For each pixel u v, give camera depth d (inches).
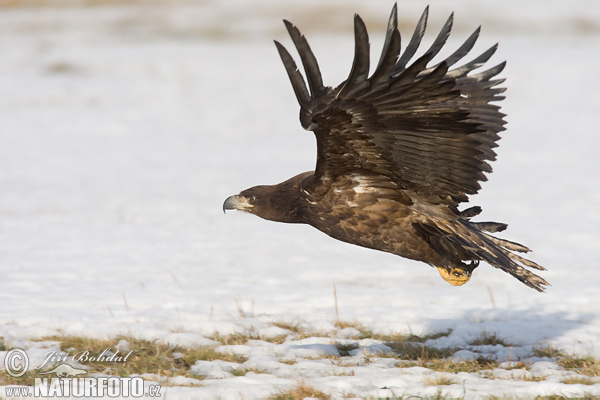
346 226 391.9
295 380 402.0
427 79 311.7
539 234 876.0
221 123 1701.5
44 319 512.4
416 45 392.2
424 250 393.1
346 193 378.9
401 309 574.2
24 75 2123.5
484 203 1035.9
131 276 681.0
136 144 1478.8
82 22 2908.5
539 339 497.0
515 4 3348.9
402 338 504.7
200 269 717.3
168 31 2817.4
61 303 575.2
